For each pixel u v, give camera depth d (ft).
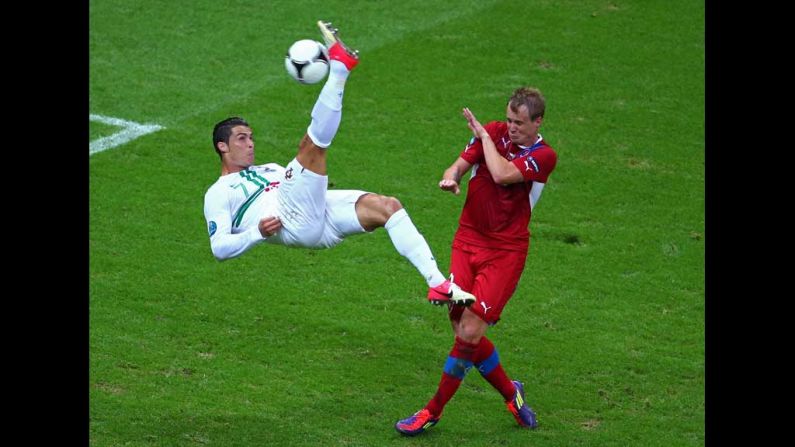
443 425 94.43
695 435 93.76
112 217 122.83
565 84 151.33
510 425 94.89
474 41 159.74
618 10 168.86
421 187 130.21
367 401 96.73
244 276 114.83
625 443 92.27
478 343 90.84
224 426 92.02
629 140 140.67
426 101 146.61
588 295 114.11
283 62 154.20
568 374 102.37
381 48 157.28
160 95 146.30
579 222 125.80
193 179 130.62
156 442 89.20
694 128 143.02
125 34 159.12
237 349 103.24
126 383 97.19
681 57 157.89
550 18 166.09
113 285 111.55
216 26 161.79
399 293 113.39
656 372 102.78
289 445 89.86
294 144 136.98
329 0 168.86
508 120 89.10
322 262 118.01
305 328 106.93
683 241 122.83
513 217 91.04
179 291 111.55
